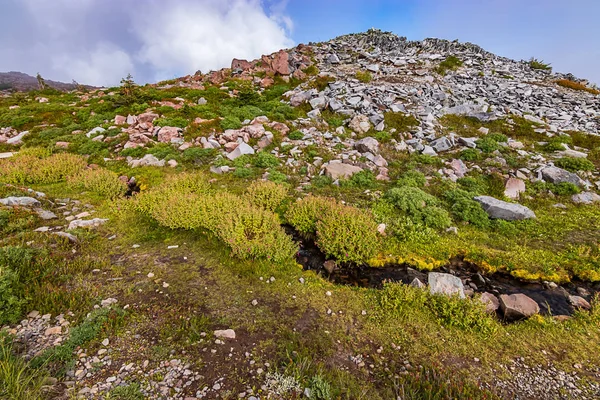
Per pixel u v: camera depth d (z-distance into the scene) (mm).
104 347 4992
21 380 4008
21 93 29531
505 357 5492
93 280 6840
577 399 4699
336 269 8422
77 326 5289
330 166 13922
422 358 5383
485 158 14984
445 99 22172
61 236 8211
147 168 14195
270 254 8055
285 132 17453
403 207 11016
